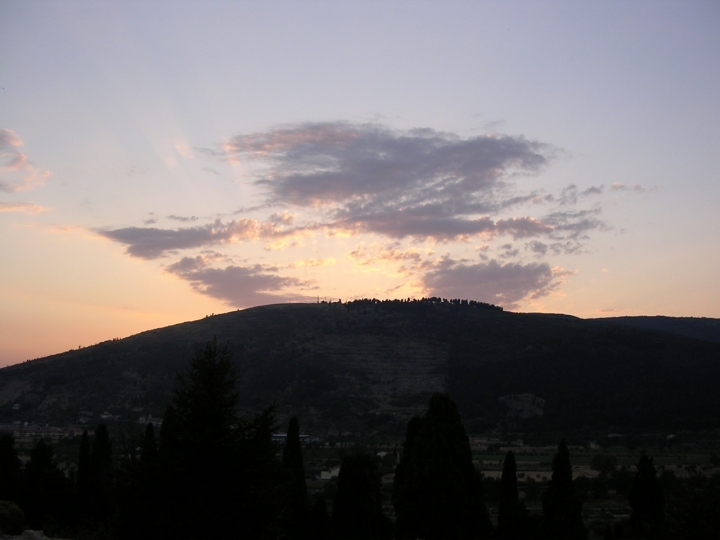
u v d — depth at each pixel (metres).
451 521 28.61
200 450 21.84
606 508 56.75
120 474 22.88
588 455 79.38
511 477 38.19
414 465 29.91
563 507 35.72
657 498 36.94
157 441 23.44
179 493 21.61
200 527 21.33
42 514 39.59
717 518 24.09
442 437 29.55
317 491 58.34
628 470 65.44
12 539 20.73
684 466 68.00
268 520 22.16
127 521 21.86
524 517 37.06
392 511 52.78
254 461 22.20
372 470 39.91
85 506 41.25
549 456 80.75
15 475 42.84
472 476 29.59
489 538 29.09
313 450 84.75
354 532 38.09
